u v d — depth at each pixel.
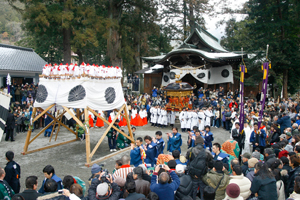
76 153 12.34
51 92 11.41
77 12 24.52
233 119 17.22
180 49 28.27
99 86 11.69
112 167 10.27
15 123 16.09
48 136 15.97
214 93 27.11
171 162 5.92
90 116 18.50
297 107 16.95
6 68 23.95
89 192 4.98
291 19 26.78
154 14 31.94
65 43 27.08
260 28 26.27
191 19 38.88
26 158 11.45
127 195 5.16
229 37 47.97
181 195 5.43
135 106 20.11
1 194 5.35
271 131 11.00
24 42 47.75
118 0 30.91
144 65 64.75
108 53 33.09
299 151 7.29
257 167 5.58
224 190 5.53
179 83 19.64
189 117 17.73
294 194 4.79
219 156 7.61
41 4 22.31
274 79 29.47
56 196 4.70
